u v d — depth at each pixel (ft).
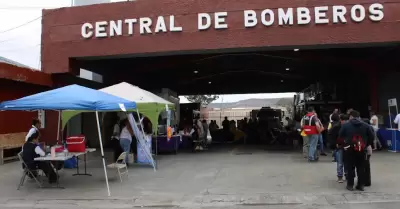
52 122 58.23
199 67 79.87
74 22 55.16
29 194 30.37
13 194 30.48
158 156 53.42
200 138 60.49
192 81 102.12
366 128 29.04
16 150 51.65
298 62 73.05
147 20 52.47
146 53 53.01
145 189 31.35
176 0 51.96
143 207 26.48
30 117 55.06
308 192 28.96
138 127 45.96
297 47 50.55
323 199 27.17
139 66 70.64
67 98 31.09
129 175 37.86
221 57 69.46
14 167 44.50
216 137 83.20
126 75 74.59
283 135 75.97
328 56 64.13
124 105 34.14
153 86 93.20
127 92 43.83
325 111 80.69
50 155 33.42
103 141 71.67
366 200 26.73
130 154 44.11
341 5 48.39
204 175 37.06
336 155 32.91
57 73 56.44
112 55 53.93
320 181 32.89
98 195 29.53
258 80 107.34
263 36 49.85
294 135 66.33
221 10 50.90
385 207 24.89
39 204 27.71
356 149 28.60
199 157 51.72
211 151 59.93
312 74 90.38
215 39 50.88
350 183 29.22
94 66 66.95
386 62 63.05
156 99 46.55
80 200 28.37
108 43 53.78
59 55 55.62
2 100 49.96
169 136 53.31
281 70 86.17
